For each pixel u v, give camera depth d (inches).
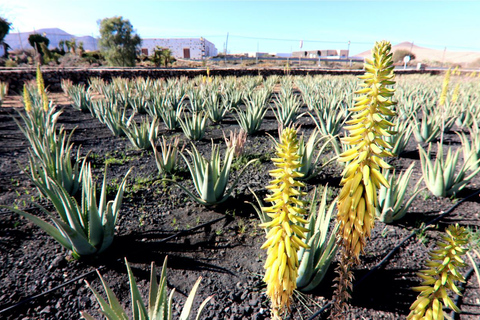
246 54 2992.1
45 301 98.7
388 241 129.3
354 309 96.4
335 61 2488.9
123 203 160.6
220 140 282.0
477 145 199.3
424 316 57.9
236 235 135.6
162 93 461.7
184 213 152.9
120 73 737.0
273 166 215.8
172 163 199.6
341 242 65.9
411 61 2620.6
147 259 119.3
